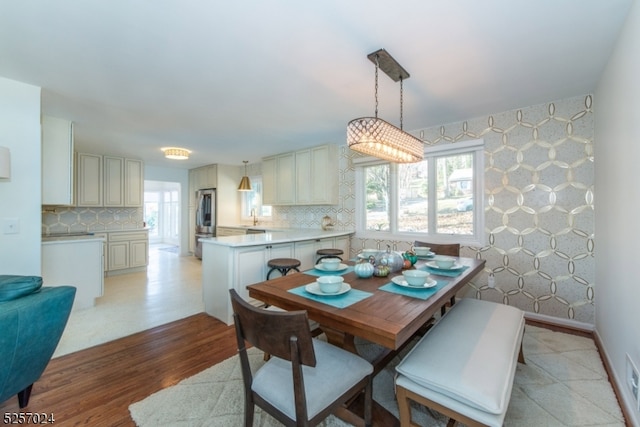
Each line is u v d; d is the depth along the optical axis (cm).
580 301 267
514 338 154
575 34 171
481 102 278
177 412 160
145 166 650
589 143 261
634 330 152
